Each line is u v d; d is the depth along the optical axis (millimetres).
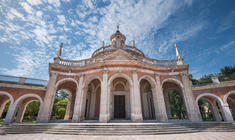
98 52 22969
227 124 12141
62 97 44438
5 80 16266
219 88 16531
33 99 21047
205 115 37656
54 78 16625
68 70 17719
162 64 18953
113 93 18484
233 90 15516
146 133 9398
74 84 21078
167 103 20875
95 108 18625
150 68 17547
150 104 20344
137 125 10172
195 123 11930
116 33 24781
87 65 16891
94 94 19500
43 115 14461
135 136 8711
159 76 17453
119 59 16969
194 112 15453
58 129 10305
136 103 14047
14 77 16938
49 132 10031
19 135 9344
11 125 11102
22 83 17219
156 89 16312
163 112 15078
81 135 9117
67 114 21312
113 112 17344
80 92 16000
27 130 10641
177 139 7879
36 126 10922
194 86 18938
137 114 13508
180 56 19156
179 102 37531
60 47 19484
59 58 18141
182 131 10305
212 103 20000
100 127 10023
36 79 18391
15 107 15219
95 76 16250
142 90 19594
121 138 8133
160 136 8742
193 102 16172
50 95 15617
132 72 15758
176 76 17938
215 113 19359
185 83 17203
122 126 10047
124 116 17266
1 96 17781
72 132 9680
